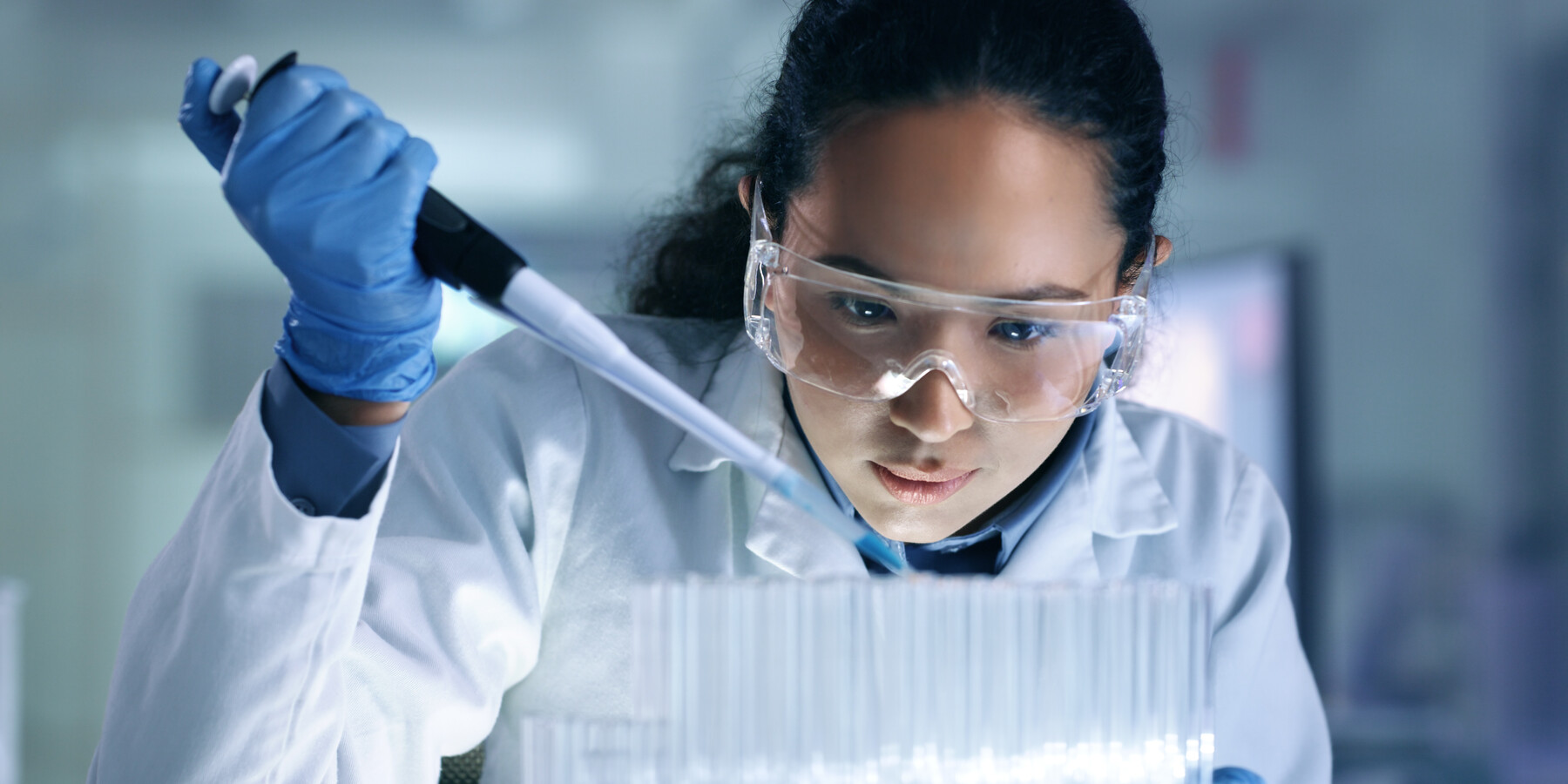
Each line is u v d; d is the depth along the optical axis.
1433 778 3.11
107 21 3.52
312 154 0.69
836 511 0.70
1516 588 3.15
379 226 0.69
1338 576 3.16
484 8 3.65
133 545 3.49
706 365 1.17
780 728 0.52
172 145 3.54
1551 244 3.18
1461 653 3.15
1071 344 0.83
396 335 0.73
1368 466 3.19
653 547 1.08
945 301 0.79
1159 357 1.38
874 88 0.80
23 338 3.47
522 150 3.67
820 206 0.84
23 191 3.47
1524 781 3.11
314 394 0.75
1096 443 1.16
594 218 3.68
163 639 0.77
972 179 0.78
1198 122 3.37
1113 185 0.86
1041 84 0.80
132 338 3.51
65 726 3.43
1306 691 1.23
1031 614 0.54
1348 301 3.26
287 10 3.60
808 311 0.83
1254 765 1.18
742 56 3.69
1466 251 3.21
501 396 1.10
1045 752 0.53
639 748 0.53
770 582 0.53
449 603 0.97
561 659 1.08
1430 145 3.24
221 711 0.75
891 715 0.52
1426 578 3.17
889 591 0.53
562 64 3.68
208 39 3.56
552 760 0.53
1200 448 1.27
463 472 1.06
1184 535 1.20
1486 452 3.18
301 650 0.76
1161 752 0.55
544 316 0.68
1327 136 3.31
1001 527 1.08
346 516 0.74
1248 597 1.21
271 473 0.72
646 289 1.30
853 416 0.87
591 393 1.12
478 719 0.98
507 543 1.04
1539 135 3.18
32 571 3.45
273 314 3.57
